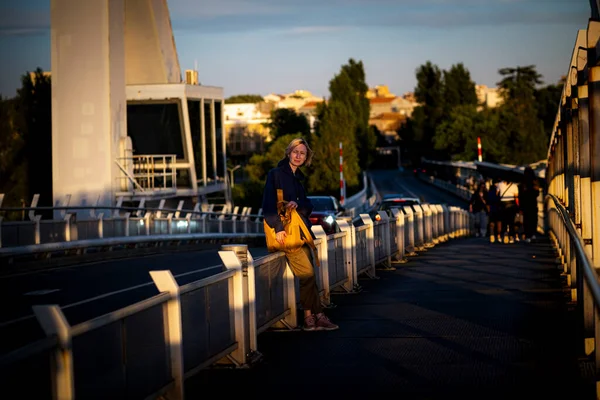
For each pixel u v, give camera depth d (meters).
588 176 12.09
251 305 8.46
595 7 10.38
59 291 15.32
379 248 16.80
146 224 27.89
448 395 6.80
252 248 30.78
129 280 17.23
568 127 16.39
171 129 44.16
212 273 18.30
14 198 51.44
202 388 7.39
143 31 44.59
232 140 138.62
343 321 10.80
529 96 126.19
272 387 7.35
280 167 9.59
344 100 148.75
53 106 37.22
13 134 51.78
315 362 8.33
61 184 37.22
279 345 9.30
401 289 14.10
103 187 36.94
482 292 13.36
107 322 5.45
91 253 23.61
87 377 5.19
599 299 4.52
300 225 9.67
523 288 13.74
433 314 11.15
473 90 171.38
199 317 7.19
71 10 36.91
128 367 5.80
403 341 9.26
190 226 32.09
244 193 78.38
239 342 8.16
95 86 36.88
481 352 8.49
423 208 23.72
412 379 7.41
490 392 6.85
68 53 37.03
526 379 7.26
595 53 10.01
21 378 4.48
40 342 4.68
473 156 129.75
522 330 9.72
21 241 20.34
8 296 14.68
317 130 117.19
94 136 36.97
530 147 123.06
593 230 10.45
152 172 40.91
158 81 45.41
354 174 105.31
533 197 26.19
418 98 175.62
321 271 11.84
